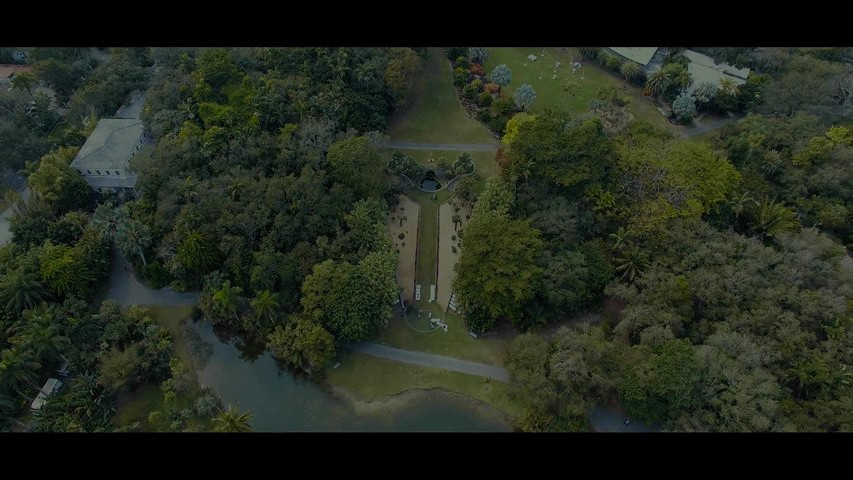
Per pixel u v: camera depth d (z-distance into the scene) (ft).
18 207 366.84
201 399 306.76
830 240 349.61
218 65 428.15
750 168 404.57
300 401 320.09
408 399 321.52
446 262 381.60
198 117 409.28
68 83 465.06
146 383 318.65
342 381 327.06
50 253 332.60
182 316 349.20
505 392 323.57
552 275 334.03
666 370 292.81
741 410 281.13
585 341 304.71
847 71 460.96
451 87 494.18
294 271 338.54
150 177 364.17
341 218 364.99
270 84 421.59
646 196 368.48
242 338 345.10
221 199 354.95
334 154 380.37
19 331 307.37
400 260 380.17
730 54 510.99
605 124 435.12
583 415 296.92
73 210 379.76
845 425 275.39
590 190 369.71
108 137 393.09
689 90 485.56
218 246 347.15
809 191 394.93
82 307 326.65
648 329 312.29
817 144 398.42
